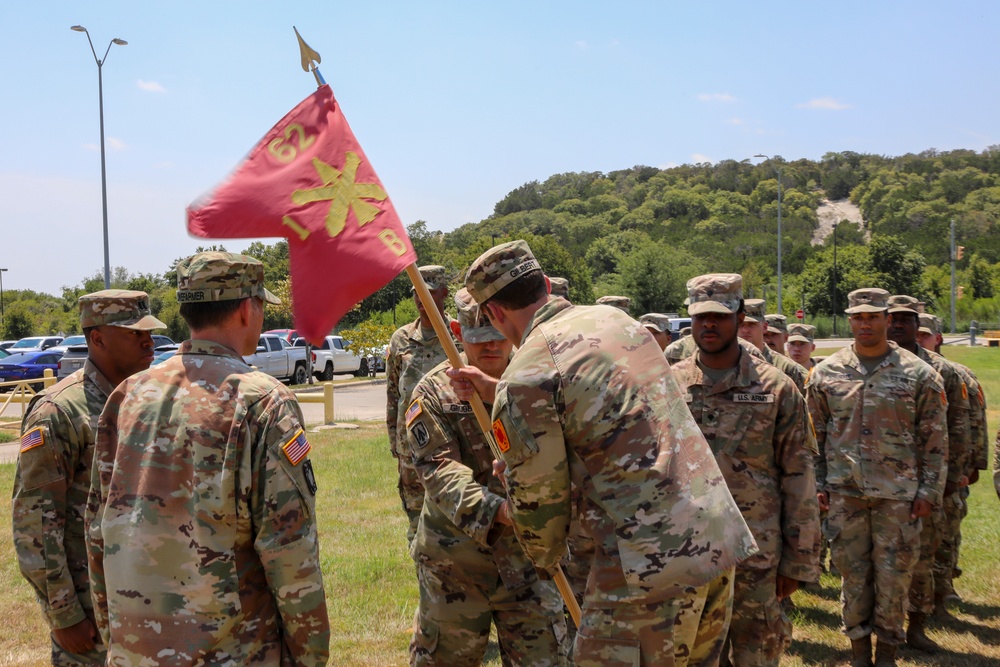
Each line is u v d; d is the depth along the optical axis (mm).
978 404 7254
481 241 70375
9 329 58656
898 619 5770
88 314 3891
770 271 99312
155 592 2869
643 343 3154
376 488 11164
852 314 6066
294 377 29062
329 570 7508
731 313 4578
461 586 4043
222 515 2902
